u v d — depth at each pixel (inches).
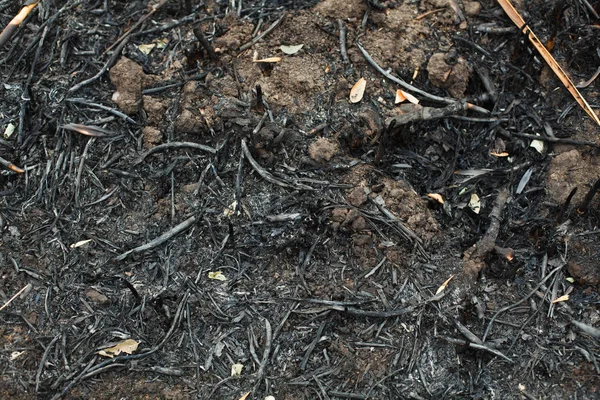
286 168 51.3
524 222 51.0
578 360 48.4
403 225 50.4
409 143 52.3
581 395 47.8
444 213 51.1
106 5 55.1
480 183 51.9
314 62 52.9
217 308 49.1
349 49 53.3
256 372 48.1
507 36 54.5
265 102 52.2
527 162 52.2
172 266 49.9
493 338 48.8
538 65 54.0
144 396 47.8
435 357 48.4
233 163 51.4
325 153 51.1
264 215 50.6
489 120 52.7
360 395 47.6
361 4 54.2
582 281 49.8
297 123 51.9
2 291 49.6
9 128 52.7
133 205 51.1
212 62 53.3
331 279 49.6
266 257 50.0
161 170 51.5
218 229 50.4
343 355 48.3
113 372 48.1
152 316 49.0
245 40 53.6
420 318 48.8
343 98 52.4
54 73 53.6
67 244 50.4
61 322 49.0
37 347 48.5
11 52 54.1
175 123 52.0
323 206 50.6
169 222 50.6
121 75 52.6
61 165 51.8
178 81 52.9
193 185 51.1
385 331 48.8
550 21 54.8
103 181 51.5
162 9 55.1
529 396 47.8
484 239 50.3
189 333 48.7
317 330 48.7
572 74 53.9
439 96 52.9
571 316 49.2
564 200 51.1
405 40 53.7
